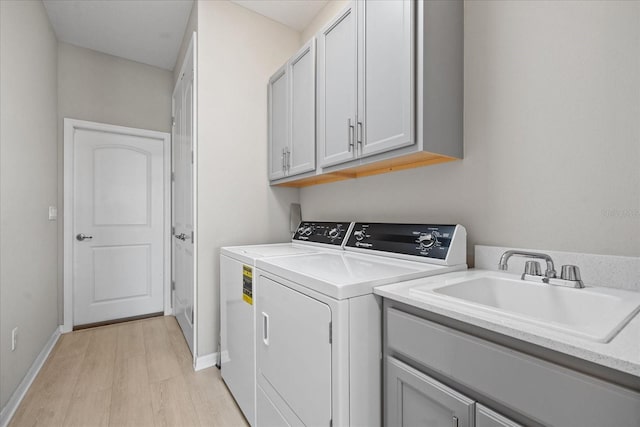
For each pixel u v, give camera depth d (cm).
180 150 267
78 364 205
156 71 317
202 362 201
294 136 192
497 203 121
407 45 117
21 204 180
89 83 282
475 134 128
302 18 236
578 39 100
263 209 230
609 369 50
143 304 304
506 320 64
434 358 77
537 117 110
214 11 211
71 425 145
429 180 147
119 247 293
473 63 129
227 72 215
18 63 177
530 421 59
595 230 96
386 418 92
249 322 145
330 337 89
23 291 180
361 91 138
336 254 158
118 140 296
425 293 84
